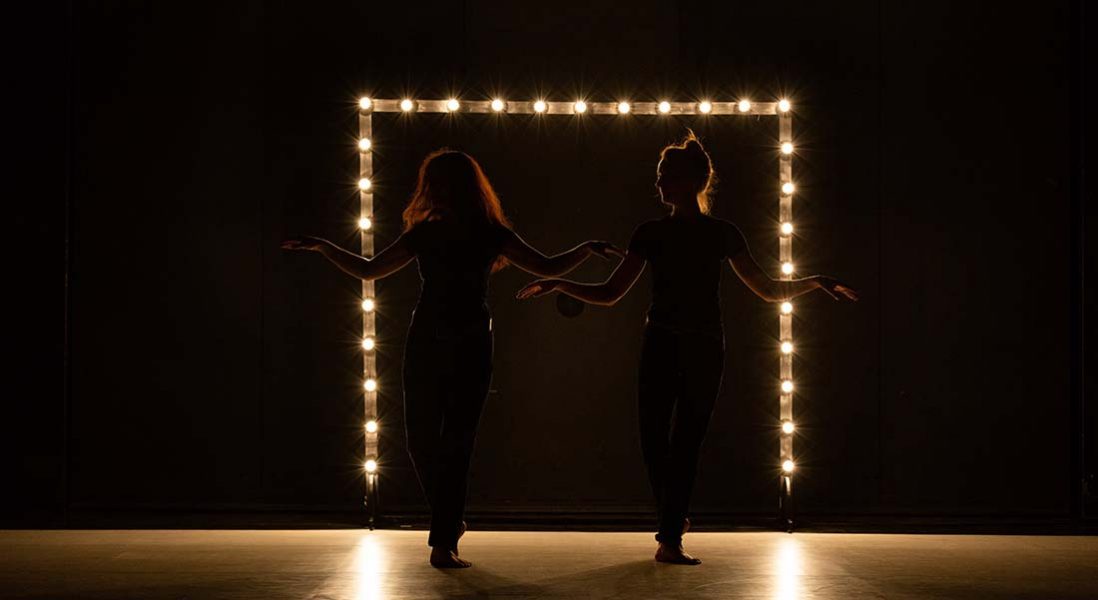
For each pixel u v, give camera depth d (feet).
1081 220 17.02
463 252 13.66
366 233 17.17
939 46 17.25
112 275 17.34
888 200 17.25
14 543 15.49
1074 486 17.07
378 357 17.47
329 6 17.33
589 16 17.31
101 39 17.37
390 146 17.42
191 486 17.37
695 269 13.92
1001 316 17.22
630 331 17.48
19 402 17.21
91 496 17.33
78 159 17.33
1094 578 13.26
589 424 17.49
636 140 17.40
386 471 17.40
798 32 17.25
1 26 17.17
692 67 17.26
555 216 17.40
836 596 12.19
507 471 17.49
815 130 17.26
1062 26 17.16
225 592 12.31
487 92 17.30
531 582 12.89
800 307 17.34
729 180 17.37
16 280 17.20
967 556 14.67
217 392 17.38
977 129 17.22
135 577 13.15
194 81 17.33
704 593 12.32
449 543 13.69
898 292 17.26
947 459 17.25
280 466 17.38
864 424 17.30
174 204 17.37
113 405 17.34
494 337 17.51
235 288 17.37
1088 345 17.08
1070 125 17.15
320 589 12.48
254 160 17.35
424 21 17.30
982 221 17.24
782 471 16.76
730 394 17.37
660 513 14.14
